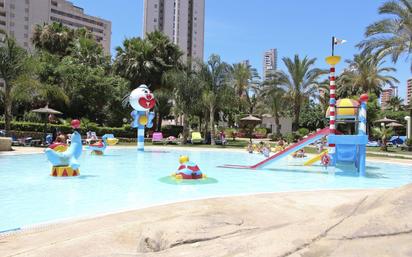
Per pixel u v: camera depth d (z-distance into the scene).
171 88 38.09
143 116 25.02
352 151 15.20
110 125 39.53
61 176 12.30
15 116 35.88
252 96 59.28
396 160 21.11
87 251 4.35
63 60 38.56
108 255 3.61
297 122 42.06
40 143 25.12
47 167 14.74
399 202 3.62
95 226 5.67
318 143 25.66
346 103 16.12
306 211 6.57
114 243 4.70
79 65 37.38
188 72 33.22
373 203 3.98
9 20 93.75
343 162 16.67
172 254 3.21
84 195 9.12
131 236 4.98
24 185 10.52
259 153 25.59
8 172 13.22
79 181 11.45
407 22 24.47
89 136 29.31
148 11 111.69
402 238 2.80
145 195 9.22
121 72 41.22
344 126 38.72
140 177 12.62
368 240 2.84
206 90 32.16
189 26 115.69
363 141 13.80
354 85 45.84
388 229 2.97
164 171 14.51
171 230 4.08
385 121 39.66
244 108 58.28
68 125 30.52
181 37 113.94
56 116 36.00
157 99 38.31
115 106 39.38
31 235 5.29
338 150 15.49
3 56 23.70
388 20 25.33
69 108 37.25
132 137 35.62
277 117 47.34
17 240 5.04
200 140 34.47
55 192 9.48
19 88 24.31
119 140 34.12
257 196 8.11
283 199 7.72
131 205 7.98
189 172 12.12
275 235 3.25
